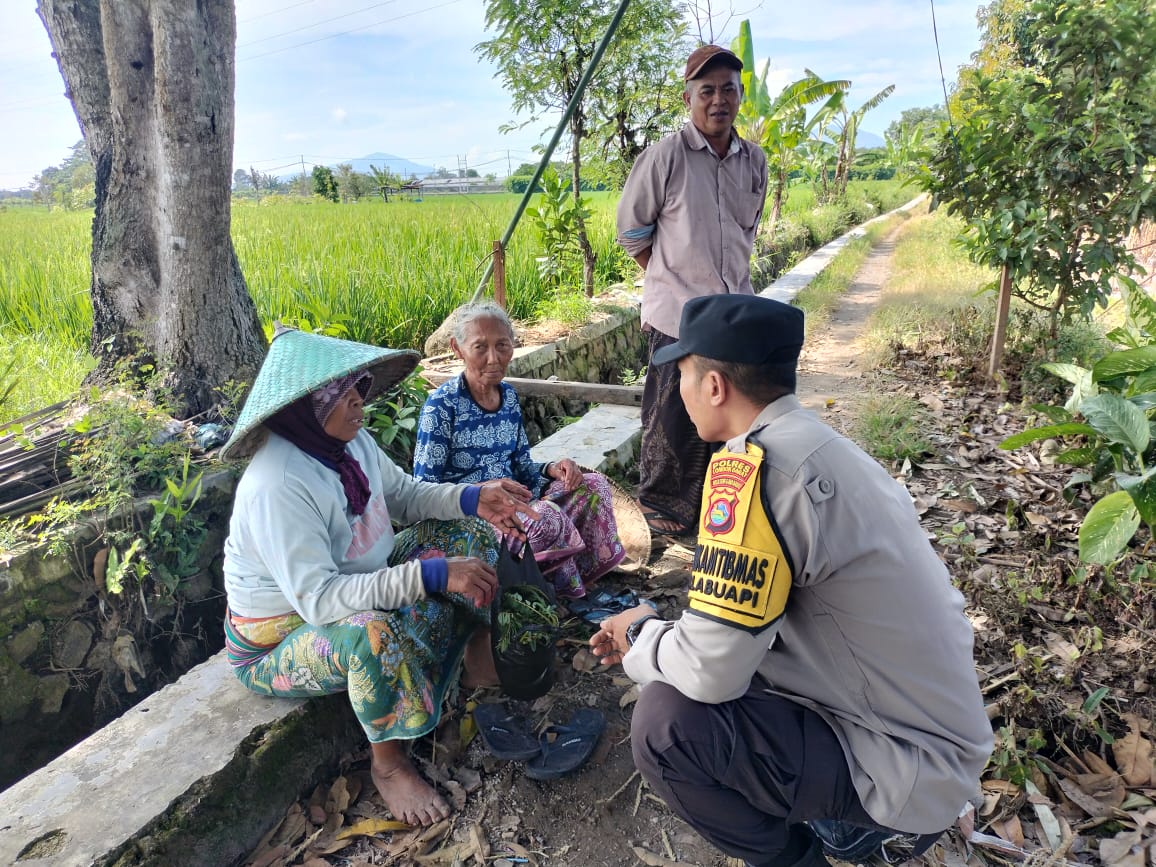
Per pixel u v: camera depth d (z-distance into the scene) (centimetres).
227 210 394
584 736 238
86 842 180
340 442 213
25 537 290
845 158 2328
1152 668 253
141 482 329
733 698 151
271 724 221
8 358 456
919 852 162
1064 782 217
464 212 1364
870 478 145
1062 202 542
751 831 165
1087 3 493
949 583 157
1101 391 377
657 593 323
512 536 266
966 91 556
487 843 207
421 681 211
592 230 1046
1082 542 264
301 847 205
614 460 430
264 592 216
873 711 151
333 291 627
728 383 153
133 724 221
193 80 361
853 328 873
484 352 277
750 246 359
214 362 398
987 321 686
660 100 880
